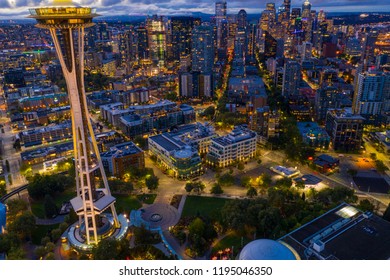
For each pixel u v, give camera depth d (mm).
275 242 186750
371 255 192875
